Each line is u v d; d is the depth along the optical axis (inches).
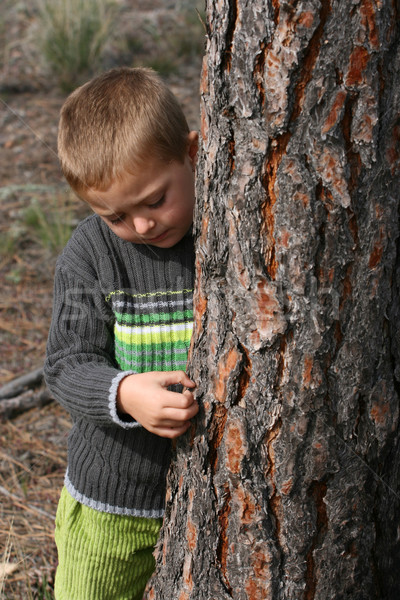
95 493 74.4
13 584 93.0
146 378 63.0
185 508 64.9
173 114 66.2
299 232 53.1
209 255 58.5
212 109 55.4
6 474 115.4
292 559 60.2
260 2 49.9
